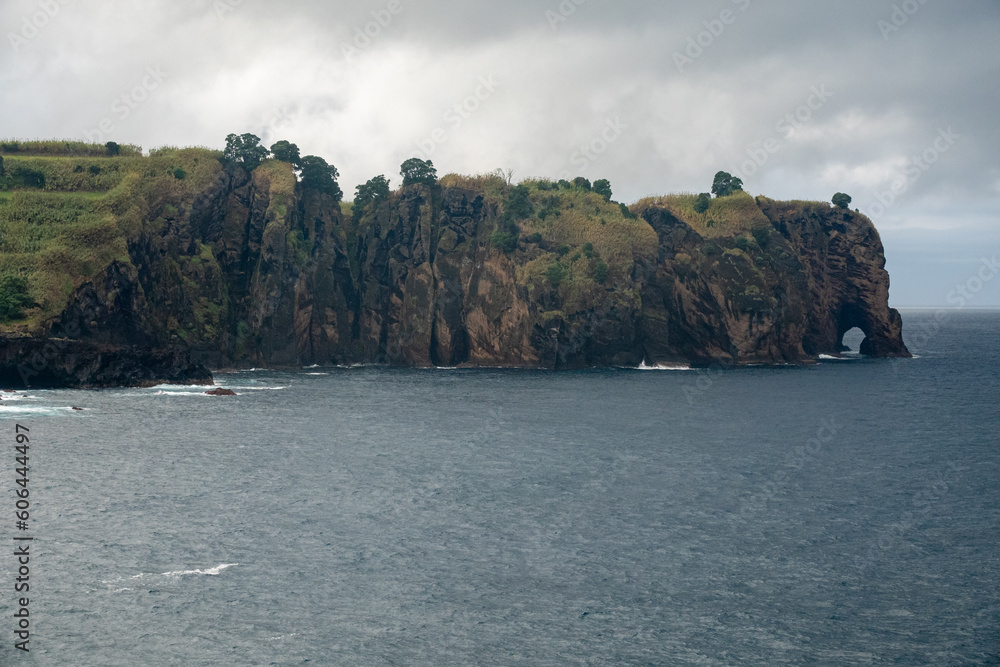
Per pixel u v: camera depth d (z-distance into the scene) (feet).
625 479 251.19
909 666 131.23
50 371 413.59
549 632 140.26
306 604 148.56
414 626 141.08
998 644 138.72
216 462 259.19
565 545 185.06
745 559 177.88
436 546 182.19
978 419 389.19
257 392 453.17
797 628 143.95
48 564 163.22
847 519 210.18
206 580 157.89
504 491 232.73
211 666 125.39
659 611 149.69
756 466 274.57
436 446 299.58
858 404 440.45
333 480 240.32
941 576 169.58
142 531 185.57
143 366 442.50
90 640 132.05
